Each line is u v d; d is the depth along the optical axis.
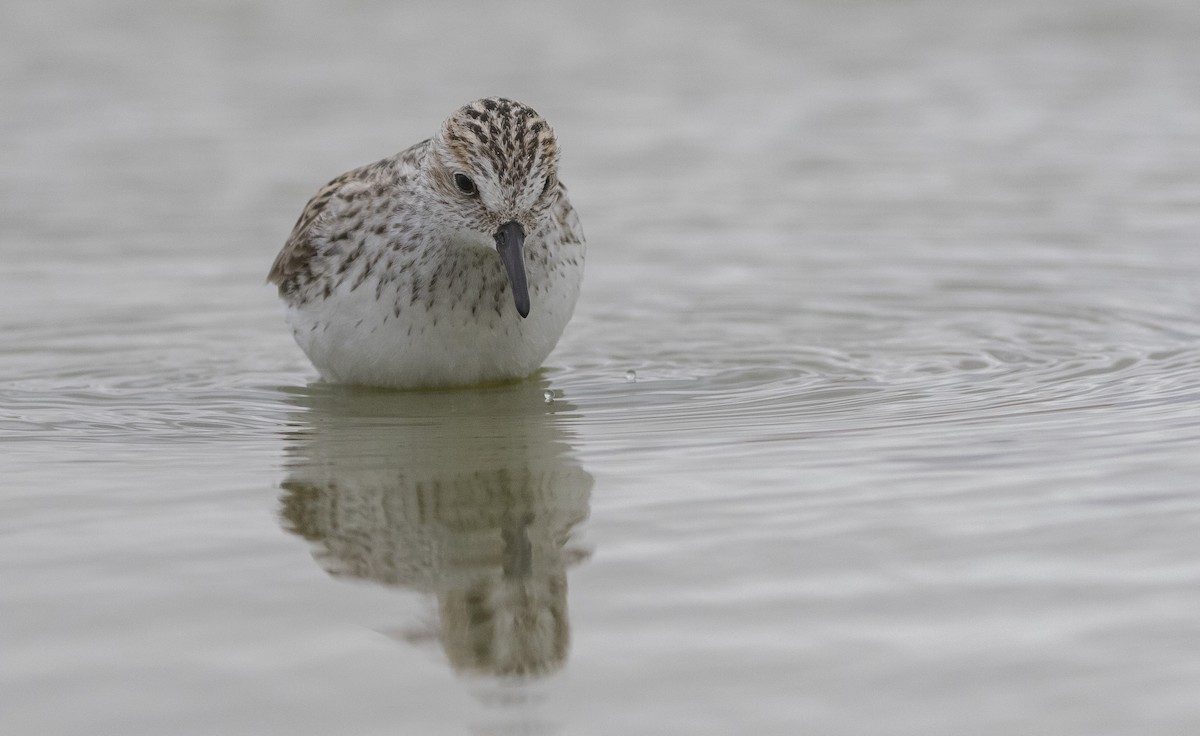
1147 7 30.30
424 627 6.84
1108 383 11.52
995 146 21.83
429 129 22.39
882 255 16.89
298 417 11.35
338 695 6.15
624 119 23.50
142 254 17.23
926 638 6.52
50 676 6.32
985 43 28.19
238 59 27.12
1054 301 14.80
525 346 12.12
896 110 24.00
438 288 11.67
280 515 8.58
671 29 29.56
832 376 12.38
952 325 14.09
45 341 14.00
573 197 19.75
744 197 19.64
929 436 9.95
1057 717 5.82
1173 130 22.19
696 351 13.50
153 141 22.17
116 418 11.30
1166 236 17.08
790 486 8.83
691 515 8.33
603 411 11.34
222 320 14.88
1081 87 24.95
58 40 28.19
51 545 7.96
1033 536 7.74
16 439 10.52
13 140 22.20
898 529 7.94
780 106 24.33
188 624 6.87
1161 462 9.00
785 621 6.75
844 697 6.02
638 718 5.90
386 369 12.04
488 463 9.74
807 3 31.52
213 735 5.82
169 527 8.32
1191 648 6.34
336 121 23.08
